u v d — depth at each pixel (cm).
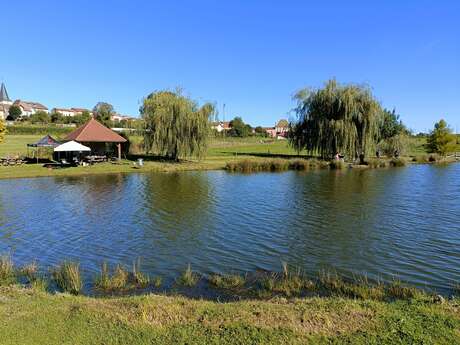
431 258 1291
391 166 4716
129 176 3522
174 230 1647
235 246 1423
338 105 4694
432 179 3412
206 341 606
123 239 1512
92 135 4519
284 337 614
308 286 1012
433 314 696
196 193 2605
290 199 2389
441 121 6281
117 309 736
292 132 5225
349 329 642
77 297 850
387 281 1085
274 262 1252
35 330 642
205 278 1102
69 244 1446
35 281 1031
